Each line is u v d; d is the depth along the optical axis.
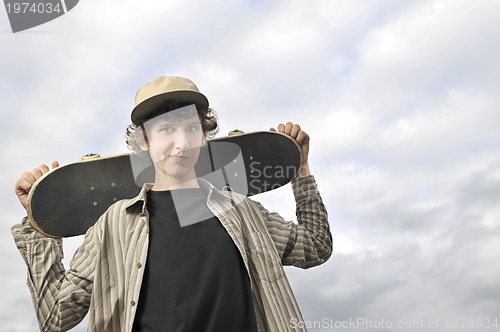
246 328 1.86
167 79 2.07
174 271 1.86
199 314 1.79
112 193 2.37
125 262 1.91
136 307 1.82
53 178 2.30
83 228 2.28
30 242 2.10
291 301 2.00
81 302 1.96
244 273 1.95
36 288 1.97
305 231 2.27
